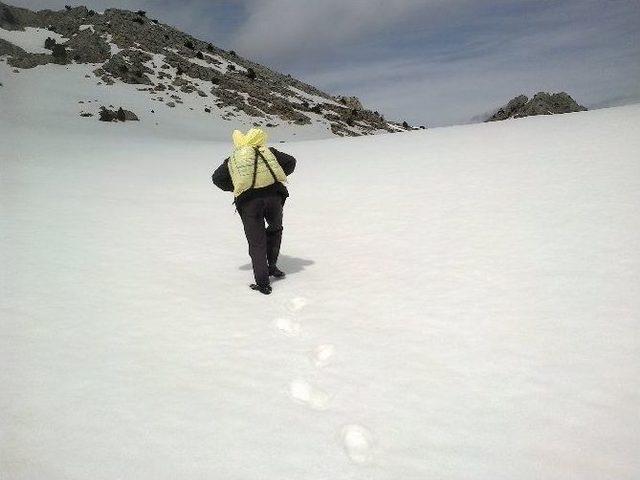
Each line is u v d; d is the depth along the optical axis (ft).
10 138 81.56
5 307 13.19
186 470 7.26
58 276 16.19
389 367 10.80
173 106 186.91
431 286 15.69
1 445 7.41
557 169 31.63
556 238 19.21
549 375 10.21
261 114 208.74
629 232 18.90
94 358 10.71
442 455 7.88
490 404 9.31
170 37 273.54
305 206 30.09
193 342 11.89
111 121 150.10
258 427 8.50
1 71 178.70
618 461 7.63
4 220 23.79
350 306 14.48
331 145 71.20
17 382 9.41
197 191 36.45
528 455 7.85
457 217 24.06
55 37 232.12
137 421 8.43
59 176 40.65
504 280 15.66
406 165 41.98
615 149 35.09
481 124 78.13
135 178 42.24
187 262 18.92
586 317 12.70
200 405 9.11
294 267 18.65
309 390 9.86
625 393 9.45
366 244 21.20
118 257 18.93
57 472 6.95
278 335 12.53
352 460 7.72
